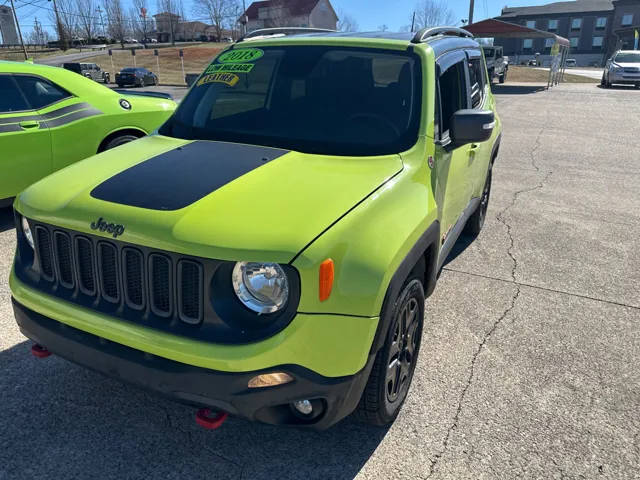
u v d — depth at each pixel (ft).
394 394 8.71
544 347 11.57
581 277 15.24
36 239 7.93
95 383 9.88
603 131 42.88
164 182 7.79
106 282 7.32
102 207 7.32
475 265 15.93
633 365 10.99
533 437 8.84
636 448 8.65
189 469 8.00
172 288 6.79
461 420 9.19
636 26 259.80
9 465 7.95
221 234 6.60
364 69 10.53
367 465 8.15
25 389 9.65
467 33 15.47
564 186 25.58
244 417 6.79
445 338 11.80
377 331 7.23
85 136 18.49
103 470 7.93
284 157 8.84
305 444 8.55
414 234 8.04
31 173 17.43
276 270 6.53
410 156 9.14
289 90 10.61
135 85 111.04
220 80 11.41
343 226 7.04
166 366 6.73
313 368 6.70
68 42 280.31
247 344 6.50
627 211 21.71
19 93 17.24
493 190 24.64
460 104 12.19
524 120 49.19
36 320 7.84
